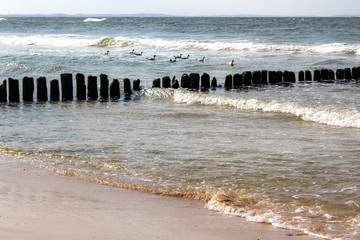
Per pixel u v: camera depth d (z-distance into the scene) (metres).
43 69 24.62
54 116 14.24
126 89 18.30
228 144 10.66
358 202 6.98
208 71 24.81
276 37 48.59
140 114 14.54
